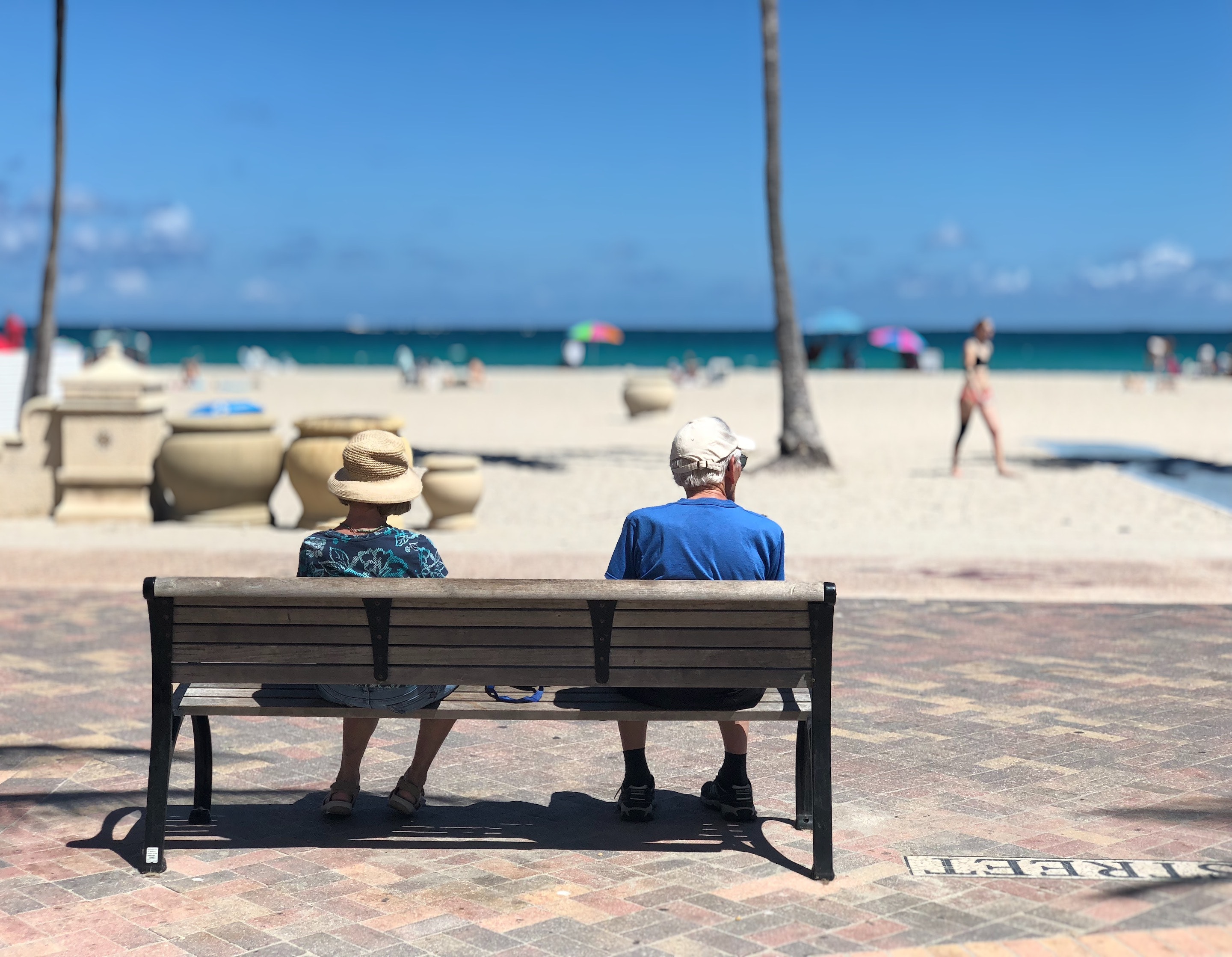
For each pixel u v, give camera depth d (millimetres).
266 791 5285
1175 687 6836
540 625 4324
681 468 4938
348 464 4840
